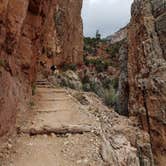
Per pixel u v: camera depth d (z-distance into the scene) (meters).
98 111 14.51
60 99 15.80
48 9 16.42
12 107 8.73
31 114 11.56
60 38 36.19
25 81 12.38
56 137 9.28
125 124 16.06
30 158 7.54
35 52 14.59
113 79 55.97
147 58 29.41
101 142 9.23
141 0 32.97
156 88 27.02
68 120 11.23
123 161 9.21
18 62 10.77
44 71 29.50
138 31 32.56
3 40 7.59
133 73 32.19
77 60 45.25
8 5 7.64
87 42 83.25
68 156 7.92
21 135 8.94
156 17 30.91
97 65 63.22
